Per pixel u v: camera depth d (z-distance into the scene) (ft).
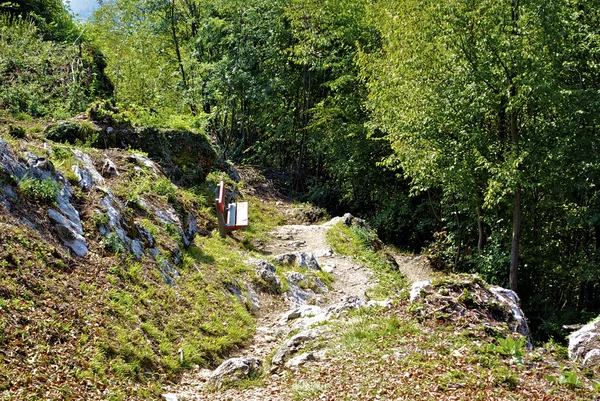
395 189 98.12
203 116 91.40
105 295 30.45
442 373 25.68
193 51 107.96
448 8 57.16
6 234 28.60
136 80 85.20
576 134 58.54
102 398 23.59
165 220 43.96
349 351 29.50
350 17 96.37
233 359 30.22
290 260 53.16
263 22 102.73
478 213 68.23
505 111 58.03
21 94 56.44
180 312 34.63
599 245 65.92
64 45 73.92
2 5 73.77
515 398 23.35
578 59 60.85
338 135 96.37
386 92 68.54
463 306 32.53
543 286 70.90
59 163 38.45
